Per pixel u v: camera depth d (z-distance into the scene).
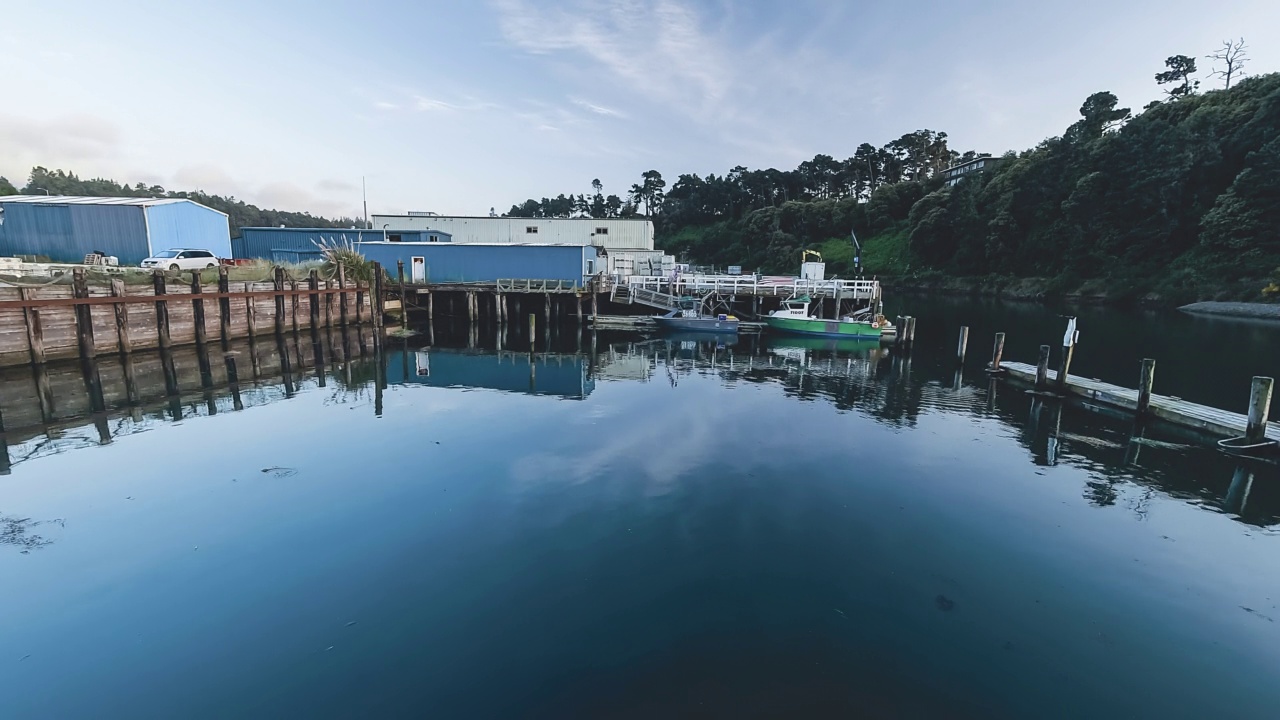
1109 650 5.86
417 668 5.37
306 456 11.20
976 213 68.06
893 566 7.43
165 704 4.89
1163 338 29.20
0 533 7.92
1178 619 6.41
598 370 21.52
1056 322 37.12
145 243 30.59
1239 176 43.22
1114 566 7.53
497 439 12.47
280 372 19.89
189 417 13.96
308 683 5.14
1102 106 59.78
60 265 25.59
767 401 16.50
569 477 10.27
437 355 24.59
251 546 7.62
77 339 18.92
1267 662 5.70
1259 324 34.25
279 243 40.81
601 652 5.65
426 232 41.91
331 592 6.59
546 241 51.66
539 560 7.39
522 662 5.48
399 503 9.05
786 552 7.73
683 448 12.03
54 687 5.05
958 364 22.28
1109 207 52.22
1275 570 7.48
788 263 91.56
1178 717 4.97
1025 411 15.58
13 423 13.23
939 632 6.09
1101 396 16.20
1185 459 11.73
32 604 6.26
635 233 52.53
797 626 6.13
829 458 11.55
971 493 9.88
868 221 92.81
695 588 6.81
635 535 8.12
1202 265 44.41
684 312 32.47
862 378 20.17
